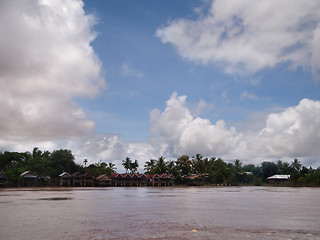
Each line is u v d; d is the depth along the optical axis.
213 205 35.53
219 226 18.75
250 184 180.12
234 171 174.50
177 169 168.50
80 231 16.84
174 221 21.09
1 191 80.06
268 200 45.28
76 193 69.19
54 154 142.62
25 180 122.56
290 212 27.38
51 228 17.86
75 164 146.12
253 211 28.38
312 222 20.66
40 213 26.17
